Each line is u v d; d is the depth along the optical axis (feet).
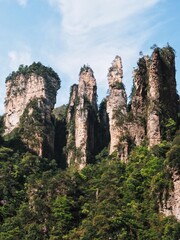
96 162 433.89
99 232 289.74
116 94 443.73
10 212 341.41
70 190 352.69
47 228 318.24
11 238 307.37
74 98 496.23
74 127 472.03
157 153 358.43
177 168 306.55
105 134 474.08
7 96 525.75
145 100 413.39
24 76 516.32
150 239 286.05
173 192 303.68
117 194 337.52
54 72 510.58
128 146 404.16
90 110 467.93
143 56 426.51
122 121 420.77
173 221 291.79
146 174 341.00
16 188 369.30
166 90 406.21
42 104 480.23
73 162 444.14
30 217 326.85
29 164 408.46
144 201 321.52
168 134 382.42
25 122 465.88
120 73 456.04
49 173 391.65
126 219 298.15
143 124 406.21
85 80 482.28
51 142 465.47
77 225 326.24
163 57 418.72
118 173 372.99
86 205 339.16
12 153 426.92
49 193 349.61
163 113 394.11
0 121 521.24
